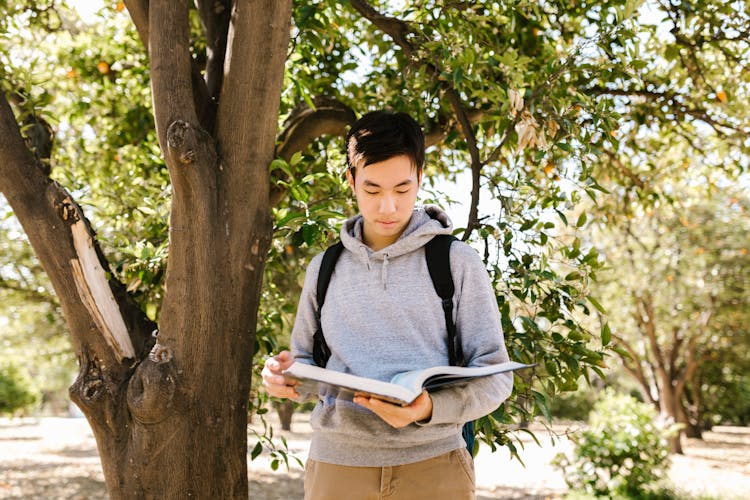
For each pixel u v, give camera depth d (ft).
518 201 10.17
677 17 14.19
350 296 6.04
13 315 42.47
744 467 43.47
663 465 31.14
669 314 53.36
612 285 51.19
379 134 5.76
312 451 6.16
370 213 5.90
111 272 9.64
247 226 8.50
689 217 48.73
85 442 51.83
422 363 5.71
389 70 14.35
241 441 8.43
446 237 6.11
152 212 12.00
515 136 10.89
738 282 50.29
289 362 5.69
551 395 9.61
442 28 11.39
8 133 8.82
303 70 13.37
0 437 55.77
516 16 13.28
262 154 8.64
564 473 31.32
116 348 8.66
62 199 8.82
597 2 13.03
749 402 85.76
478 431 9.16
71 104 17.99
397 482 5.68
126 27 17.21
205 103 9.52
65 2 16.19
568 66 10.77
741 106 17.07
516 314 10.18
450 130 13.17
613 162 19.45
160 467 7.93
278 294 13.19
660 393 57.98
